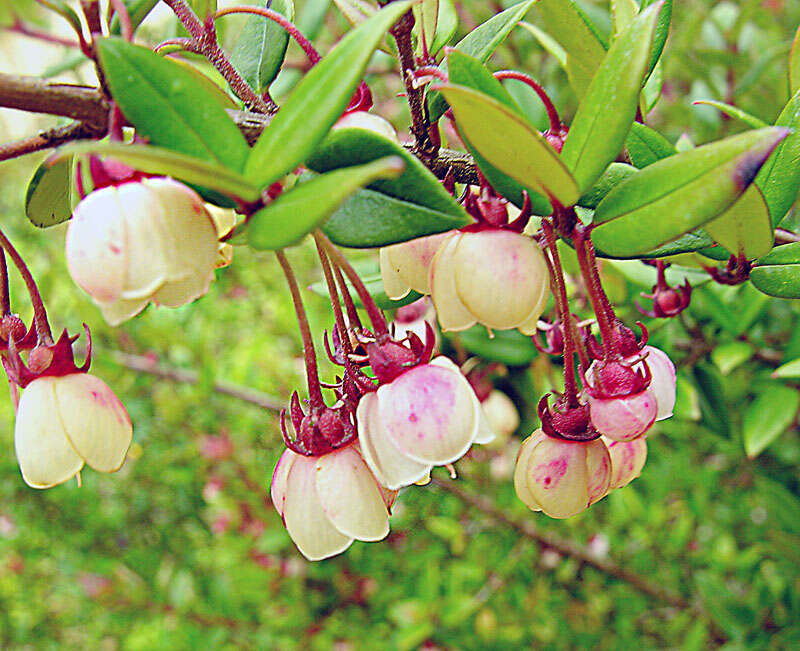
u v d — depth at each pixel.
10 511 0.34
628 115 0.07
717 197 0.07
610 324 0.08
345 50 0.07
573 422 0.08
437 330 0.16
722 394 0.17
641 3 0.10
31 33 0.19
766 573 0.25
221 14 0.08
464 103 0.07
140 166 0.06
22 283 0.27
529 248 0.08
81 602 0.32
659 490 0.26
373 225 0.07
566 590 0.27
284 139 0.07
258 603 0.30
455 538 0.26
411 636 0.25
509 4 0.20
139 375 0.28
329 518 0.08
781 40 0.24
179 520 0.33
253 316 0.35
